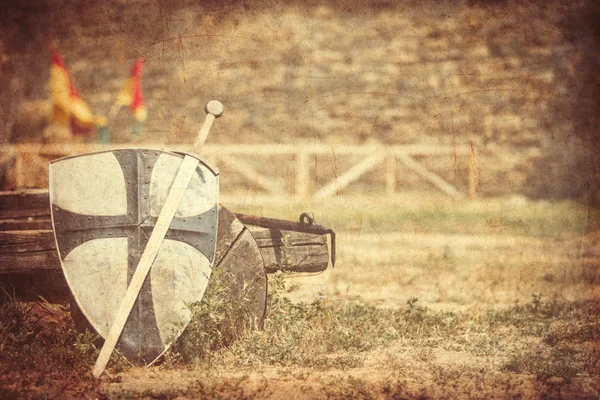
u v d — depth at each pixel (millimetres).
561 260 28062
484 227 39656
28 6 32906
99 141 44625
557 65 44062
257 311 17047
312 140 55062
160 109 47188
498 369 15781
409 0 53438
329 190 54844
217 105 17016
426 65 53375
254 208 49750
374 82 55125
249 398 13180
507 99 48844
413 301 21281
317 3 54156
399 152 54781
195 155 15539
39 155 41406
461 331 19922
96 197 15133
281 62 52438
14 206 17234
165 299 15086
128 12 36906
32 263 16938
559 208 34906
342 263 31656
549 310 22469
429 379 14875
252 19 50000
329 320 19234
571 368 15320
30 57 36688
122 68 42906
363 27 54594
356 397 13344
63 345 15883
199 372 14695
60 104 41906
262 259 17109
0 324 16406
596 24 21688
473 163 50688
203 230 15391
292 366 15797
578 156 24594
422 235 39656
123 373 14625
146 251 14992
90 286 14953
